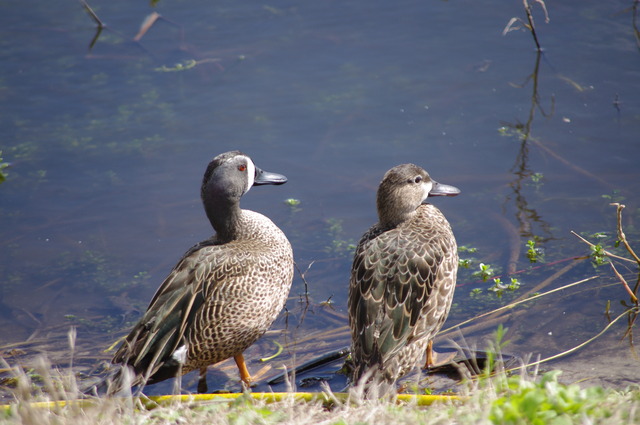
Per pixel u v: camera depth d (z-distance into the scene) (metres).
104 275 11.21
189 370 8.86
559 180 12.61
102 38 17.25
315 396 6.71
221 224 9.48
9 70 16.17
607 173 12.63
